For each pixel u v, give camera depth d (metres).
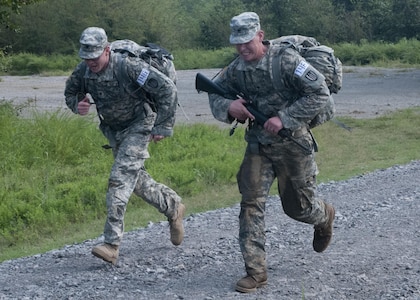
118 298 6.79
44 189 13.41
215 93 6.89
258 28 6.58
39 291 7.11
